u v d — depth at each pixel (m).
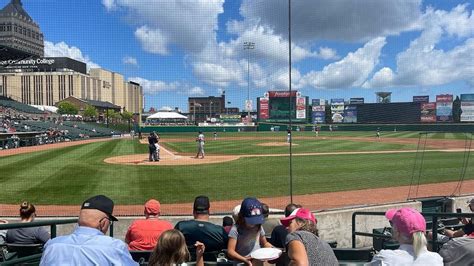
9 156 29.36
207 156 29.25
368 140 52.00
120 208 12.22
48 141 48.03
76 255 3.01
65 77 127.94
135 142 49.22
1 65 55.19
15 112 71.19
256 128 87.44
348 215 9.69
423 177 18.62
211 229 5.05
